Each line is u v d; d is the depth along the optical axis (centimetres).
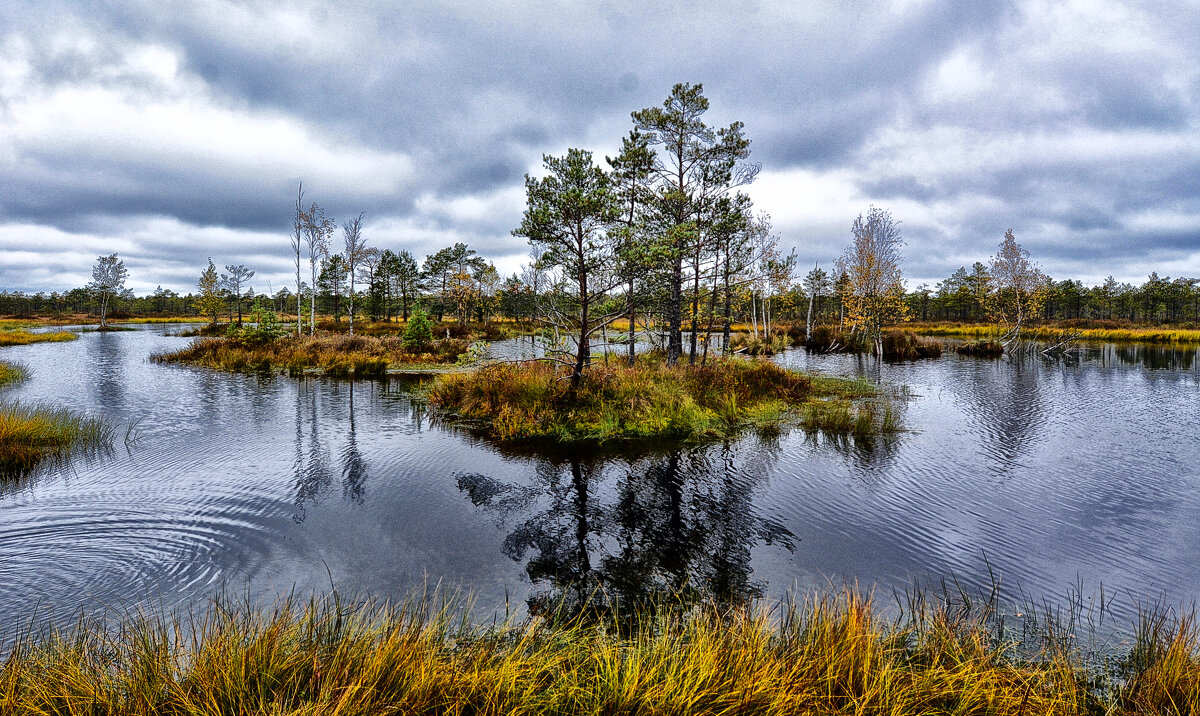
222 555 518
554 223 1032
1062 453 929
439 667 281
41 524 582
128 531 570
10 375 1811
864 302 3278
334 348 2486
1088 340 4250
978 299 6731
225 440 984
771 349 3061
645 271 1091
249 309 7656
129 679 262
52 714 240
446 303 5666
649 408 1097
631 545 557
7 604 417
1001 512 652
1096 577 489
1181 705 295
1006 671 315
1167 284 6975
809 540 571
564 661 318
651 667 290
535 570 499
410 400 1425
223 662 267
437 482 757
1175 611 428
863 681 278
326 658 287
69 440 920
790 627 354
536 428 1031
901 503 685
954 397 1534
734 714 259
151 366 2198
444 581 474
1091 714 298
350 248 3688
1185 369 2300
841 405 1351
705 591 461
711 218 1712
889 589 465
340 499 685
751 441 995
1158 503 687
